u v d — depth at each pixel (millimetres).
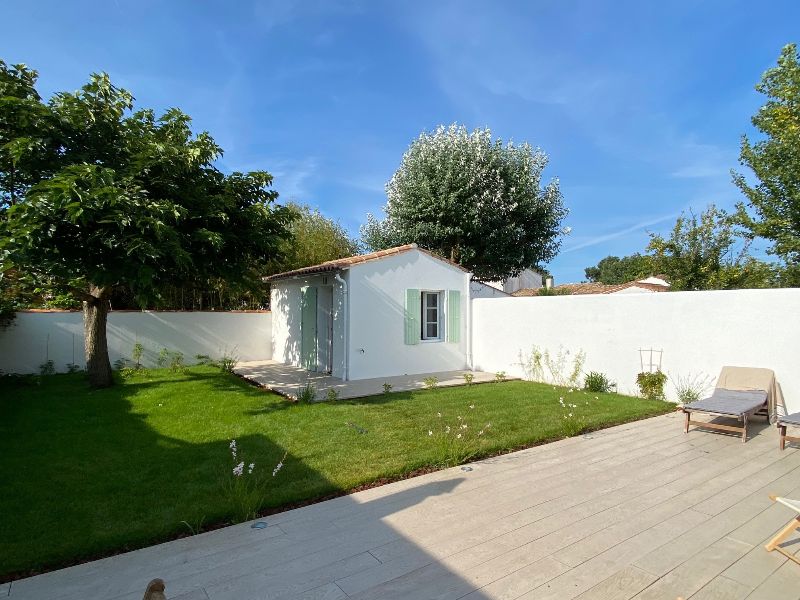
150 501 4113
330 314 12164
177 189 8125
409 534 3611
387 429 6520
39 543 3391
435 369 12664
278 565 3160
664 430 6797
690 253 13508
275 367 13484
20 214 6715
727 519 3881
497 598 2779
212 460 5184
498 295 22312
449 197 17859
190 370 11969
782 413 7348
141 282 6938
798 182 10133
